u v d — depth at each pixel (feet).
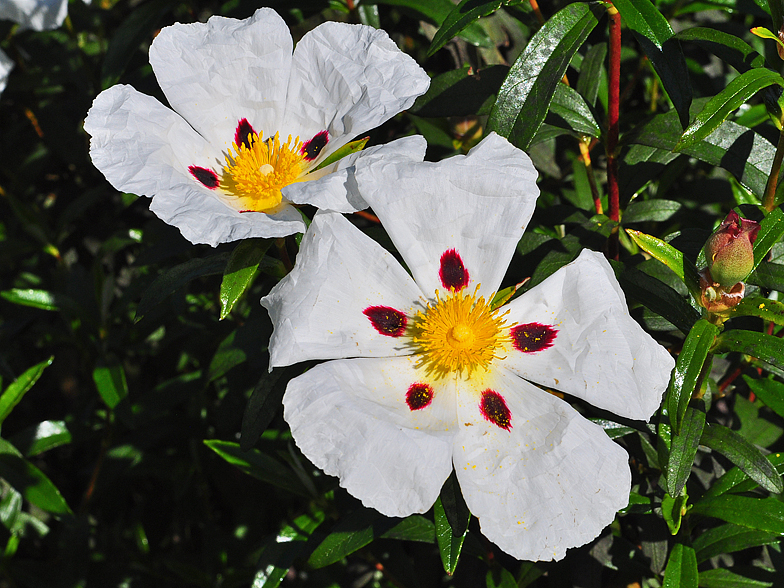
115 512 2.14
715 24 1.96
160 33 1.70
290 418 1.62
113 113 1.68
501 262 1.69
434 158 1.97
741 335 1.65
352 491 1.61
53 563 2.02
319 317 1.66
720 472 1.79
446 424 1.66
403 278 1.69
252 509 2.04
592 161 1.95
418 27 2.02
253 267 1.67
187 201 1.65
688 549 1.71
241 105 1.73
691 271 1.66
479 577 1.85
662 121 1.75
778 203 1.71
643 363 1.64
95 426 2.10
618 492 1.63
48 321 2.23
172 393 2.01
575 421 1.64
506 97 1.69
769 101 1.69
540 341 1.69
